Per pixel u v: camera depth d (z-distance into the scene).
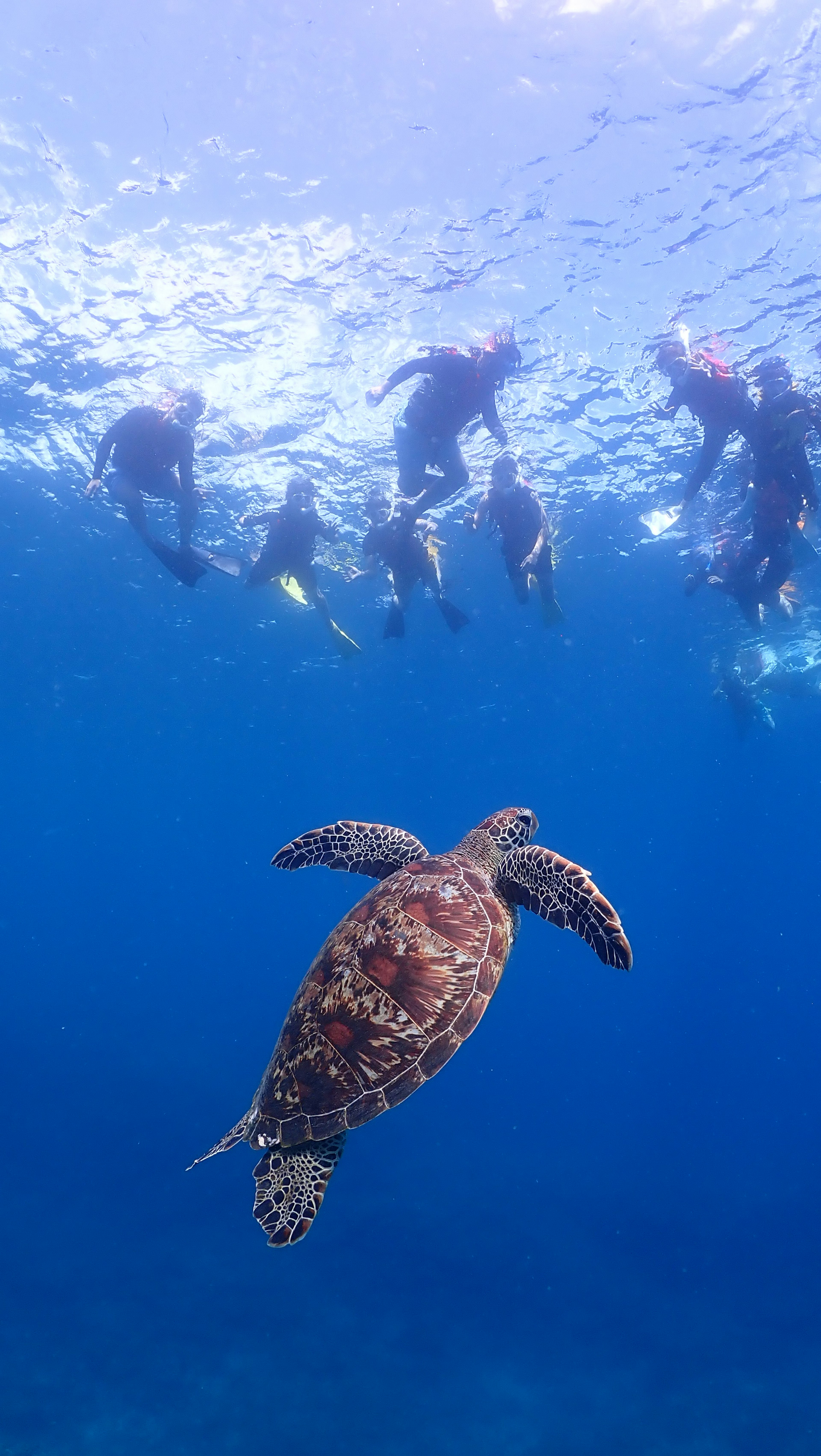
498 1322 16.75
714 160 9.12
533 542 11.23
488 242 10.11
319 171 9.19
